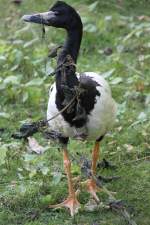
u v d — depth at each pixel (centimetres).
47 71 1255
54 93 860
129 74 1367
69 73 830
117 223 872
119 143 1109
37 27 1595
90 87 835
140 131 1140
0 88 1262
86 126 852
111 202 899
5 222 881
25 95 1246
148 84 1304
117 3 1736
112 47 1511
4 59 1343
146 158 1063
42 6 1720
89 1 1723
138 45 1507
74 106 830
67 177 930
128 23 1617
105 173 1016
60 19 844
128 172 1017
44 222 877
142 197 941
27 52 1464
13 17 1684
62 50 845
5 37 1568
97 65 1407
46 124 918
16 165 1033
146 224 872
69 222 876
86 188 952
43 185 965
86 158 1022
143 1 1755
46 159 1050
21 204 923
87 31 1517
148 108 1162
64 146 899
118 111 1168
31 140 1099
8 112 1225
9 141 1112
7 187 967
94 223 872
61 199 936
